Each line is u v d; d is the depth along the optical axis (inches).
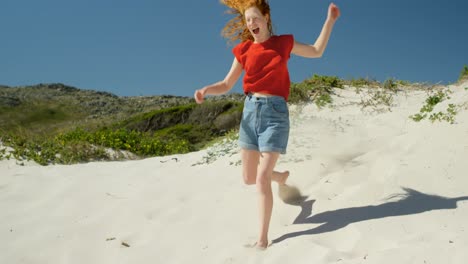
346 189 147.9
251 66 132.0
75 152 313.7
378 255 100.7
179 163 242.2
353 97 306.5
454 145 165.3
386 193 139.0
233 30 144.3
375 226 118.6
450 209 123.7
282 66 131.6
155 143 384.8
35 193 186.2
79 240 138.9
